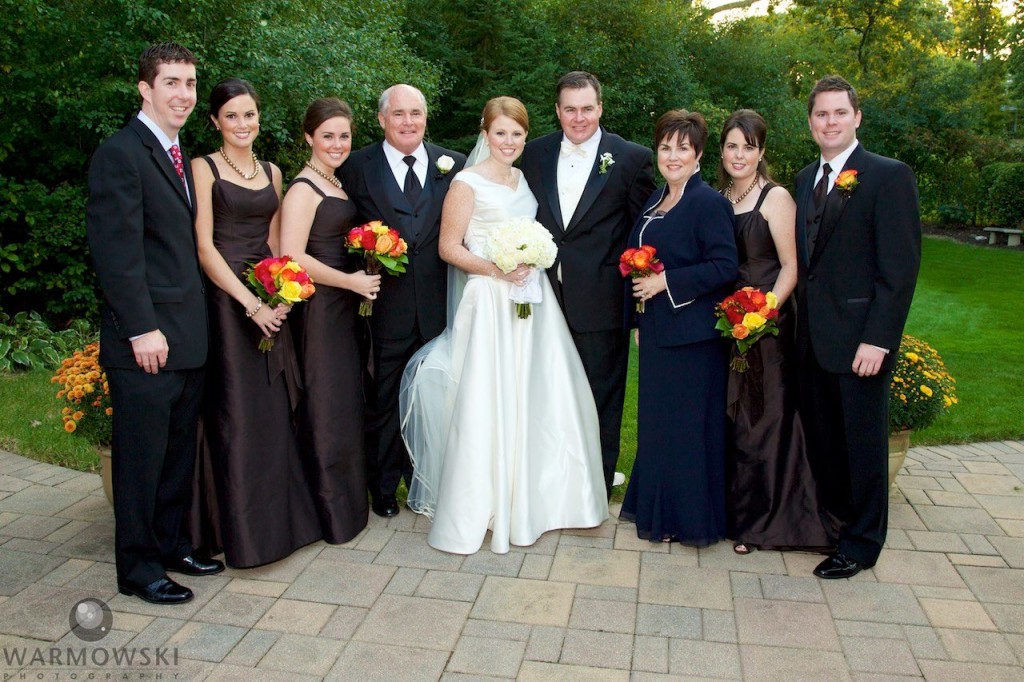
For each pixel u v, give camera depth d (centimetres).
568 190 359
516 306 351
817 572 316
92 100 728
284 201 336
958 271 1247
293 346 341
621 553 339
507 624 283
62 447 466
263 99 805
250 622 284
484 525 343
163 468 304
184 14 750
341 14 930
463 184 349
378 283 339
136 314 274
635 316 364
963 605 295
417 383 363
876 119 1947
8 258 738
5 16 677
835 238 305
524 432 351
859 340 302
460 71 1263
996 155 1841
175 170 289
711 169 1555
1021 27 2067
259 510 323
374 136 1064
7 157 766
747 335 305
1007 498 396
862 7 2309
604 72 1441
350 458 351
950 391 388
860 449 310
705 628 280
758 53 1739
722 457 343
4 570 321
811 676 252
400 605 296
